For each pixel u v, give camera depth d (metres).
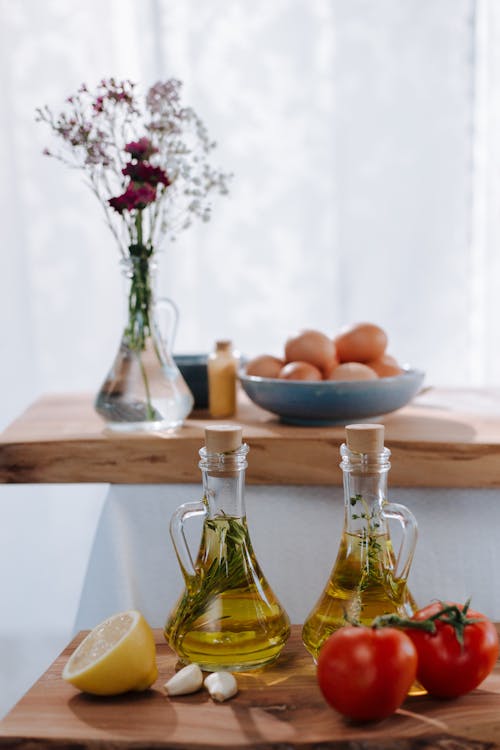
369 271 2.01
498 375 2.05
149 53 1.93
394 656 0.67
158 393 1.15
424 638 0.73
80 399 1.50
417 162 1.98
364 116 1.97
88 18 1.94
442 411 1.30
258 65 1.95
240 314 2.02
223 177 1.26
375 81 1.96
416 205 1.99
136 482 1.11
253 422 1.22
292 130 1.97
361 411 1.13
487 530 1.08
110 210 1.99
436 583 1.08
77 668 0.76
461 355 2.02
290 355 1.22
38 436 1.14
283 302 2.02
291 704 0.74
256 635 0.78
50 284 2.01
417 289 2.01
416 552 1.08
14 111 1.95
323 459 1.08
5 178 1.96
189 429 1.17
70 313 2.02
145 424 1.15
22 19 1.93
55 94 1.95
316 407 1.13
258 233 2.00
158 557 1.11
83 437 1.12
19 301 2.00
